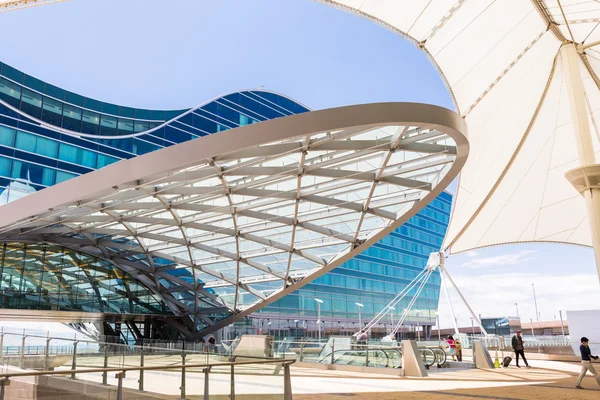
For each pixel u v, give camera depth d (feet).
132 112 205.36
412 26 95.66
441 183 80.74
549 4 78.64
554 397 46.32
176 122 216.74
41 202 79.71
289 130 58.59
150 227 108.88
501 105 104.68
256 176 77.41
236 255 121.80
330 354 88.79
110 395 32.19
